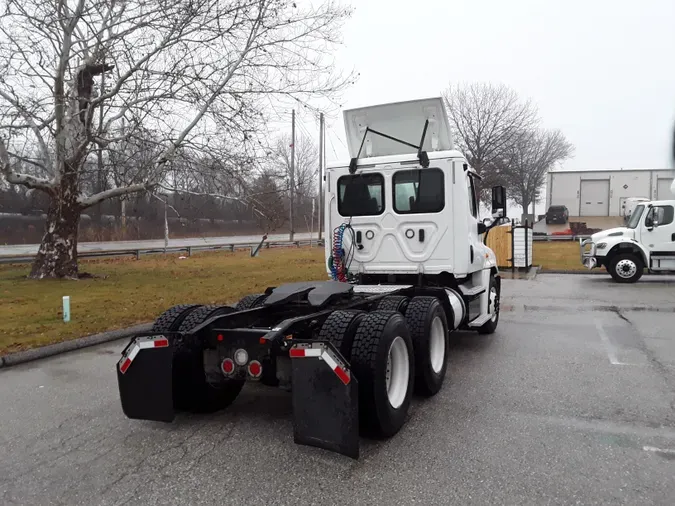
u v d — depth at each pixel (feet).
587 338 27.50
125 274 58.18
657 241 52.80
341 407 12.65
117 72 49.29
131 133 48.21
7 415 17.03
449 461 13.15
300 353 13.04
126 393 15.43
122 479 12.51
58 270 52.85
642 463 12.94
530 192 178.81
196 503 11.34
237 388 17.83
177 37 47.91
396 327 15.03
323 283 19.92
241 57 50.26
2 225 122.83
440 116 24.97
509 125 128.26
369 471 12.67
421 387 17.98
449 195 23.21
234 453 13.88
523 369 21.67
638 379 20.01
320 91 53.62
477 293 25.30
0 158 49.62
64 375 21.67
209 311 17.02
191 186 56.65
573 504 11.08
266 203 58.18
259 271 62.03
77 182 53.62
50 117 49.83
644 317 33.73
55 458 13.74
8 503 11.51
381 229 24.34
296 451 13.96
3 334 27.48
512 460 13.16
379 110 25.86
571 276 62.23
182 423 16.21
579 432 14.90
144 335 15.33
